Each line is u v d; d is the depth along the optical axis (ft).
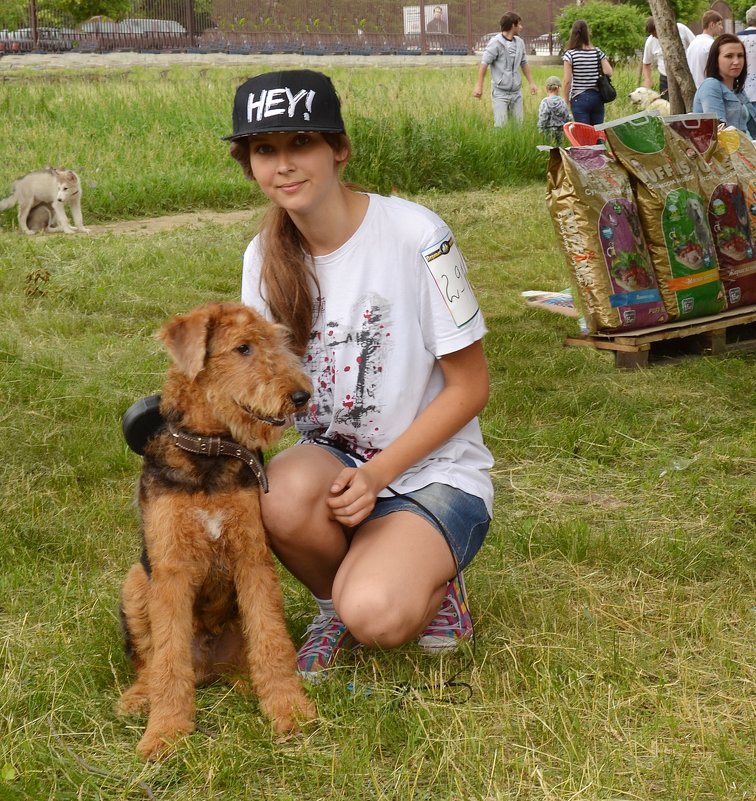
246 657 9.75
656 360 20.65
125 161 47.29
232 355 8.98
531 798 7.76
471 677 9.46
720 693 9.18
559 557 12.34
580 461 15.56
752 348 21.22
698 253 19.94
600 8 104.78
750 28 30.60
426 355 9.77
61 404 17.49
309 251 9.75
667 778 7.84
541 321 23.47
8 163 46.14
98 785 8.04
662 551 12.16
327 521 9.41
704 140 20.33
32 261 29.30
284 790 7.95
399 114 47.67
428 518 9.41
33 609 10.97
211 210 42.55
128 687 9.66
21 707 9.08
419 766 8.05
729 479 14.56
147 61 107.55
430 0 136.05
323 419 10.06
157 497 8.77
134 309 24.56
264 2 126.62
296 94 8.83
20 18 122.31
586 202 19.20
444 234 9.55
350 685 9.20
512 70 49.21
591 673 9.50
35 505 13.73
